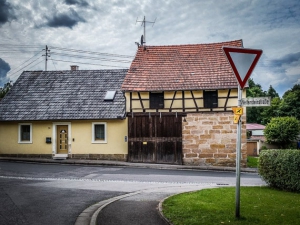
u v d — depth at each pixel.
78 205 9.68
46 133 26.95
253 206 8.70
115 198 10.96
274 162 12.03
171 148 24.86
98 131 26.56
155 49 28.62
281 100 63.84
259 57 7.26
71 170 19.77
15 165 22.00
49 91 29.16
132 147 25.22
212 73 25.58
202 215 7.75
